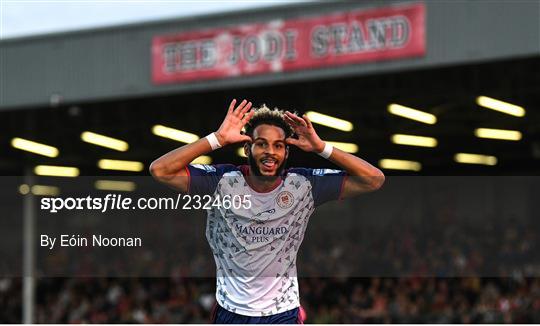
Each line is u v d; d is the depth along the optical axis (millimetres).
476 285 27578
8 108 25297
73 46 24625
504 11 19828
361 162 5723
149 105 25391
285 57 22109
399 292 27500
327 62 21641
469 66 20594
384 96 23578
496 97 23641
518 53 19656
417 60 20672
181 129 27969
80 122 27344
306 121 5656
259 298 5723
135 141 29828
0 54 25469
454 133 28750
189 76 23219
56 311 31656
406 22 20781
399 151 32031
